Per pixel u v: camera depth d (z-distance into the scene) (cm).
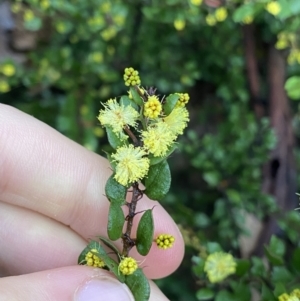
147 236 8
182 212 15
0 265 12
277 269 11
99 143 17
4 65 15
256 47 16
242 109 16
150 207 11
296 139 17
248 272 11
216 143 15
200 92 18
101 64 16
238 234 15
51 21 16
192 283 16
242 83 16
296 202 15
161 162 8
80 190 11
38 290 8
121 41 16
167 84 16
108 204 12
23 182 11
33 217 12
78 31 15
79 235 12
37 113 16
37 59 16
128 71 8
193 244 14
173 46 16
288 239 14
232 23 15
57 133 12
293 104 16
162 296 11
